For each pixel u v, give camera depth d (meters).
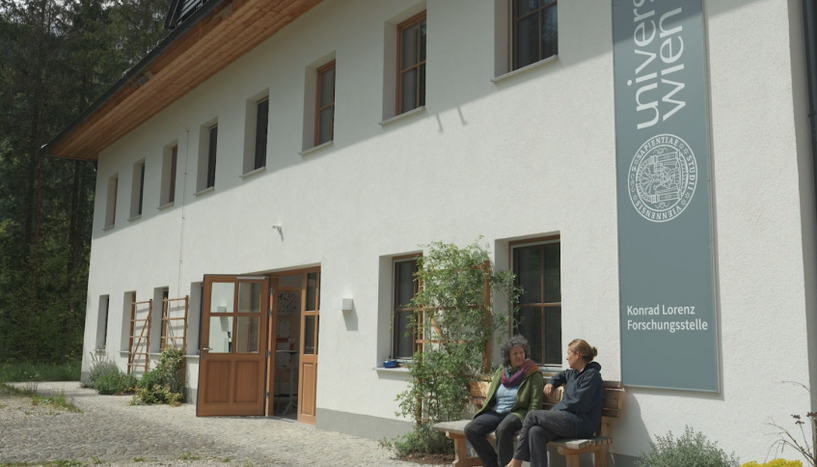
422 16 10.37
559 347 7.87
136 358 18.20
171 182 17.73
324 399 11.12
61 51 30.83
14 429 10.44
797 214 5.87
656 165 6.86
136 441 9.46
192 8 17.17
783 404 5.82
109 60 30.62
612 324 7.09
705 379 6.30
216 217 14.89
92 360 21.12
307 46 12.39
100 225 21.97
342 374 10.77
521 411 7.17
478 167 8.84
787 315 5.85
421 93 10.24
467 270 8.46
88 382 19.78
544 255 8.18
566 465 6.86
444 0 9.66
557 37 8.29
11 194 30.77
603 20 7.55
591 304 7.32
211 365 12.97
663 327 6.64
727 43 6.46
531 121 8.22
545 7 8.52
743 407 6.05
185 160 16.50
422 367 8.75
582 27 7.77
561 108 7.89
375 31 10.84
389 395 9.79
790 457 5.73
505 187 8.45
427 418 8.80
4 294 28.80
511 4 8.98
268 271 13.02
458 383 8.36
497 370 7.68
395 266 10.34
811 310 5.80
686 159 6.63
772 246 6.00
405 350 9.97
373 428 10.02
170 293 16.59
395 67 10.69
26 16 31.20
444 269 8.70
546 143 8.01
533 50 8.63
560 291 7.93
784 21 6.11
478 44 9.05
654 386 6.65
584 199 7.52
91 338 21.70
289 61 12.84
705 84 6.55
